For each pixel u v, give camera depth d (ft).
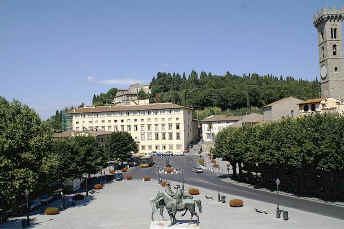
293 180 201.36
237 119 528.22
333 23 282.97
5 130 138.21
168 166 348.79
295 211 143.95
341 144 151.12
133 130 507.30
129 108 512.22
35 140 145.59
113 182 264.31
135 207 161.68
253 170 230.27
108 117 514.68
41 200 180.65
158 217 136.77
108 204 173.17
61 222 134.00
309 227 115.55
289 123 186.70
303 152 161.99
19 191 135.33
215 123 549.54
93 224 128.36
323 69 292.81
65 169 191.21
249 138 215.51
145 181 263.08
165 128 497.05
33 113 157.17
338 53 283.18
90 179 278.05
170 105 501.15
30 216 148.46
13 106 152.97
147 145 503.20
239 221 126.52
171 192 116.16
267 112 339.36
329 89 282.56
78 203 180.75
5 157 132.67
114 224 126.82
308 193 188.03
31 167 143.84
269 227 116.37
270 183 221.25
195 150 507.71
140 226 121.90
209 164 364.79
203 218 132.67
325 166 154.61
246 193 197.26
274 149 183.73
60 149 194.70
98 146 262.88
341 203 158.81
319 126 163.02
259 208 152.05
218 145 266.16
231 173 293.43
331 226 116.37
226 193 198.39
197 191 197.36
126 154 362.33
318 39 302.04
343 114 182.91
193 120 592.19
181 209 113.29
